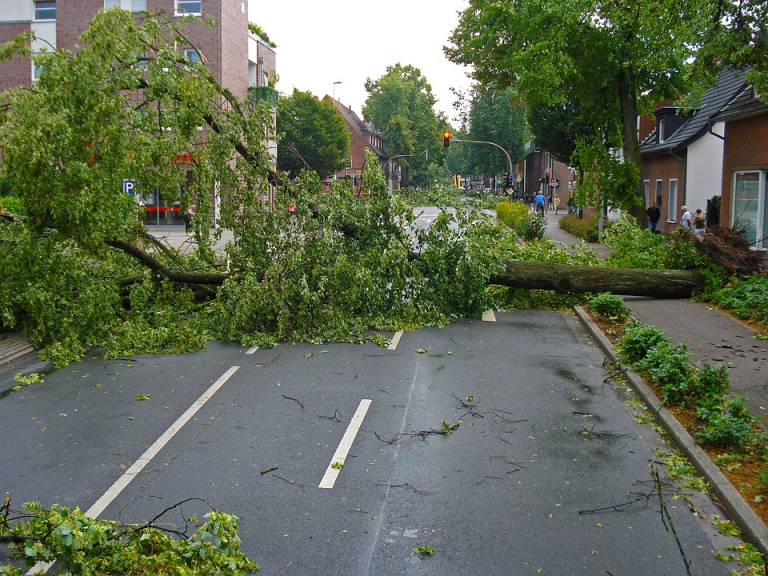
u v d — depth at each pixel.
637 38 22.28
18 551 4.70
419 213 13.92
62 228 10.59
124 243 11.98
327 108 66.25
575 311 14.31
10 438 7.36
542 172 85.44
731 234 15.67
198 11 33.44
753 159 19.81
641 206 25.62
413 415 8.02
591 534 5.27
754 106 19.03
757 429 7.03
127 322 11.30
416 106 104.69
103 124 10.91
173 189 12.07
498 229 14.28
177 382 9.38
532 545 5.12
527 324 13.20
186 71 12.20
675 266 15.88
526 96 23.45
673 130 32.84
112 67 11.77
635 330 10.19
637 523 5.44
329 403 8.45
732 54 13.48
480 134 86.56
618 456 6.79
